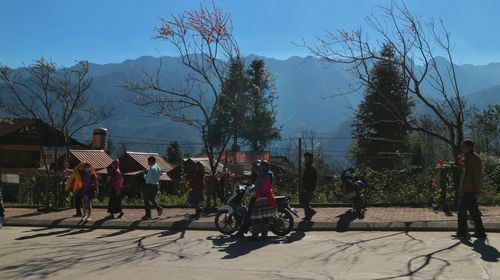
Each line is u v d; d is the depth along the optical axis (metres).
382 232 12.31
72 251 10.87
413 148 30.52
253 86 18.73
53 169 22.48
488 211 14.52
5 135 35.84
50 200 19.69
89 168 15.77
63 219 15.45
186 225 13.98
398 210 15.56
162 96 18.05
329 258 9.46
